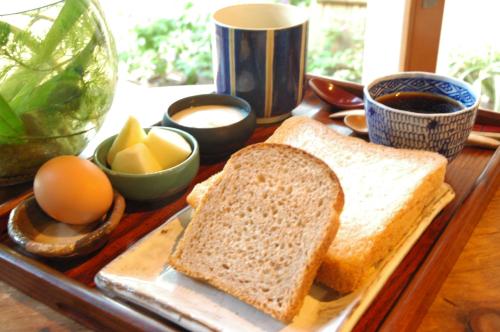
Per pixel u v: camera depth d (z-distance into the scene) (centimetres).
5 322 32
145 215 39
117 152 39
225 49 48
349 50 118
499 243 37
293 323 28
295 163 33
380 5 84
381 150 41
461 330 30
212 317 29
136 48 122
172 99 58
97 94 41
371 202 35
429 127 38
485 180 41
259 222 32
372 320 30
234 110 48
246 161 34
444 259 33
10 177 41
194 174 40
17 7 37
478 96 40
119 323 29
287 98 51
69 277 32
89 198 34
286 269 30
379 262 32
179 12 121
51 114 38
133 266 33
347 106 53
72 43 37
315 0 115
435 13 76
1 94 35
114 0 117
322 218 30
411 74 44
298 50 49
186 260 32
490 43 86
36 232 36
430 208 37
